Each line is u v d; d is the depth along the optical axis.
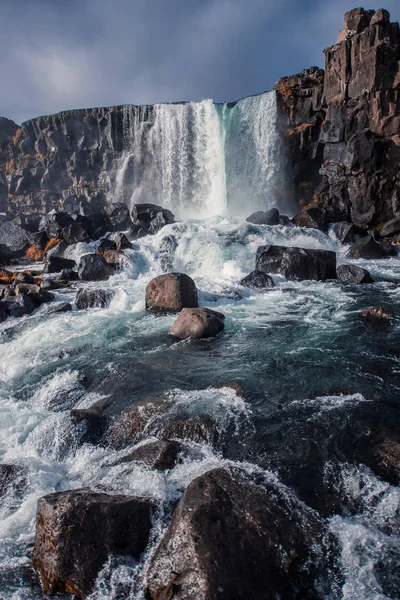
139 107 32.56
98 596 3.51
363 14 23.16
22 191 39.28
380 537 3.88
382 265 17.12
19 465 5.40
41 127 37.34
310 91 27.11
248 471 4.57
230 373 7.44
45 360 8.91
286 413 5.90
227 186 30.86
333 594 3.42
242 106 29.52
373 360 7.76
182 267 17.31
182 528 3.63
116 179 34.53
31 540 4.27
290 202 28.92
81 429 6.03
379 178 22.25
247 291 13.03
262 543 3.58
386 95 22.44
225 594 3.17
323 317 10.68
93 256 16.59
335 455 4.95
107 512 3.88
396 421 5.55
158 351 8.84
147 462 5.04
